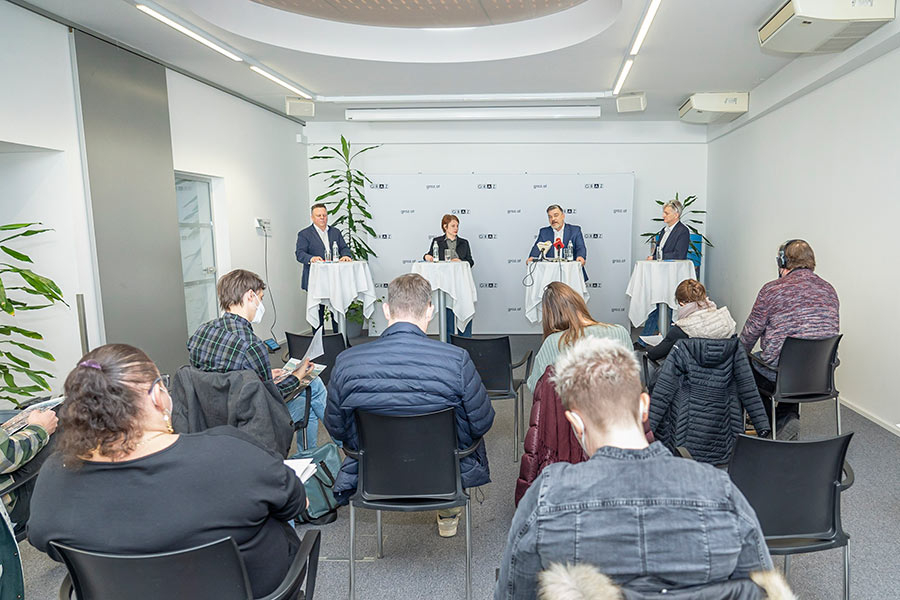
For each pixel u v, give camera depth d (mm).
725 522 849
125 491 1077
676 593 809
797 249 3234
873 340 3875
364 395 1888
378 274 7605
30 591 2148
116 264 4184
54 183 3779
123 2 3516
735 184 6535
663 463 888
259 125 6398
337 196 7723
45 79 3600
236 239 5945
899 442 3404
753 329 3264
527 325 7559
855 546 2314
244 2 4133
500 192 7438
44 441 1909
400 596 2090
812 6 3383
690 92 5965
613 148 7539
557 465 939
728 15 3826
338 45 4676
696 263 7266
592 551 856
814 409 4078
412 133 7621
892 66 3670
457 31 4789
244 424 2074
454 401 1920
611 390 951
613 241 7422
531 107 6551
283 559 1308
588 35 4250
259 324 6395
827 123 4516
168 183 4766
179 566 1073
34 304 3844
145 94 4484
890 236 3695
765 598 818
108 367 1088
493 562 2307
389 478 1947
